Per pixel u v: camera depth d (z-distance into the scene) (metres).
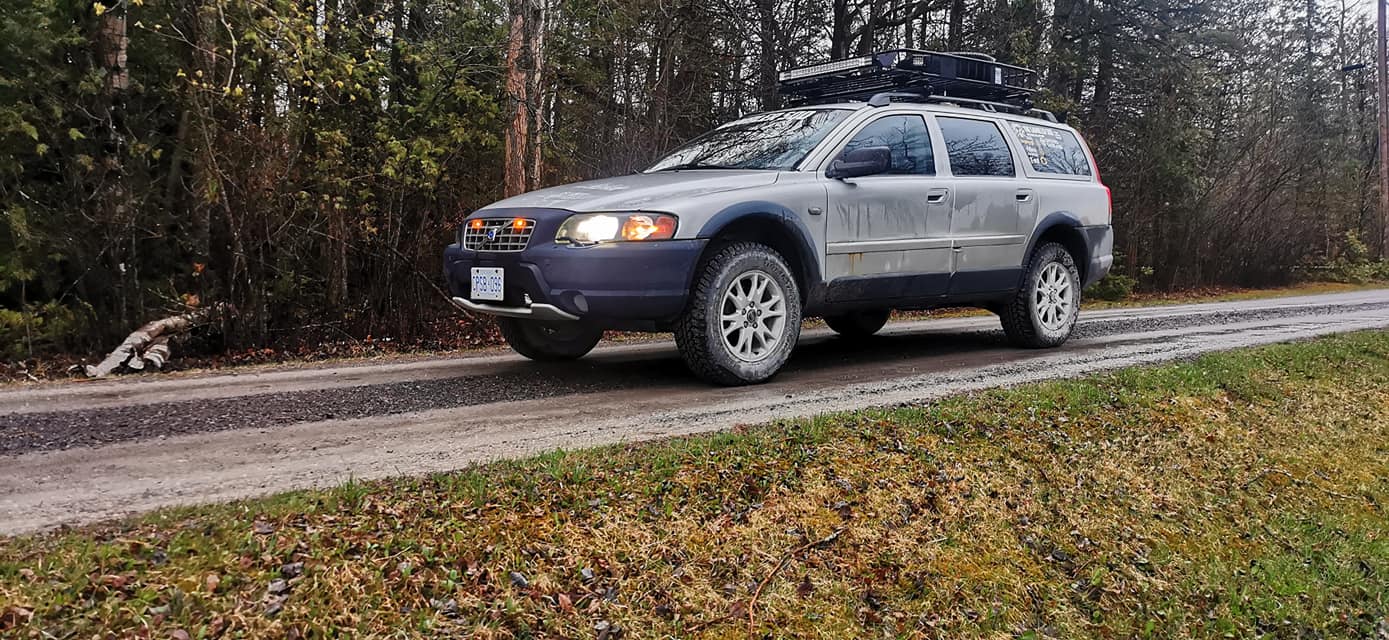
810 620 2.76
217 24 8.70
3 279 7.62
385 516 2.71
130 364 6.57
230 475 3.17
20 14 8.05
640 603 2.61
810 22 17.45
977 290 6.29
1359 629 3.49
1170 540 3.79
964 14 18.89
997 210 6.28
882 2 17.72
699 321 4.85
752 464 3.45
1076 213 7.01
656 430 3.95
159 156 8.23
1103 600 3.31
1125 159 20.00
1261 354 6.58
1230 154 22.56
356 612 2.28
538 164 10.24
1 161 7.80
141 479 3.10
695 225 4.69
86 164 7.36
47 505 2.78
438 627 2.30
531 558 2.63
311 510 2.70
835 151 5.45
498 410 4.42
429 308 8.56
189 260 8.00
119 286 7.08
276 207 7.80
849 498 3.36
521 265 4.68
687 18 14.87
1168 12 20.00
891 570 3.07
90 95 8.16
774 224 5.09
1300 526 4.14
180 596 2.17
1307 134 26.09
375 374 5.61
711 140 6.16
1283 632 3.41
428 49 10.26
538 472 3.16
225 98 8.01
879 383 5.28
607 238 4.54
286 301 7.84
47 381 5.68
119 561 2.30
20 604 2.07
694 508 3.06
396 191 8.57
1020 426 4.35
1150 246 20.22
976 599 3.09
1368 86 31.44
